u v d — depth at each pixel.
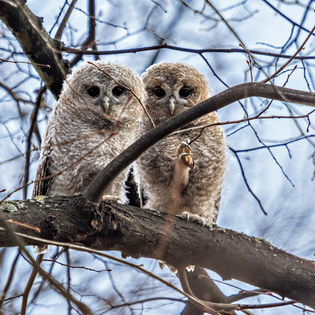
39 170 11.97
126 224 8.91
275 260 9.59
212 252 9.42
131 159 8.40
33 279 9.36
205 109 8.22
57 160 11.80
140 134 13.15
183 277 10.13
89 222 8.62
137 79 12.85
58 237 8.47
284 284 9.61
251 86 8.23
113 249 9.05
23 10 11.36
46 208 8.48
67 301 8.86
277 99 8.21
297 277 9.56
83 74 12.38
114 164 8.41
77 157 11.63
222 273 9.67
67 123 12.02
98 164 11.61
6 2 10.65
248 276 9.62
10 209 8.28
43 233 8.34
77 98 12.25
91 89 12.35
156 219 9.20
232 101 8.24
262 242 9.76
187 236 9.35
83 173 11.61
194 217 9.64
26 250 7.46
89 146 11.66
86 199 8.60
